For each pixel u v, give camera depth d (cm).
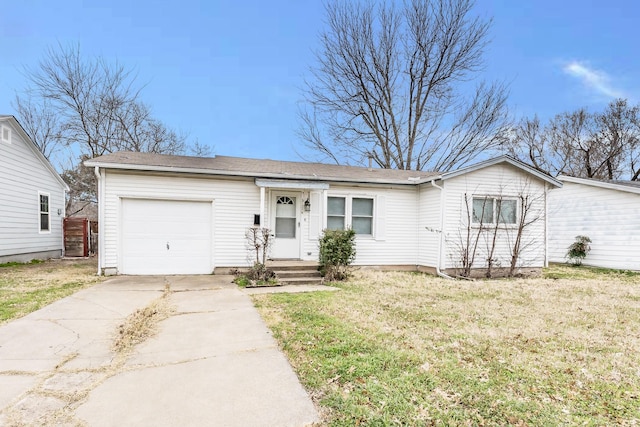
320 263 919
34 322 481
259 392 296
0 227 1122
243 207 954
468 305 618
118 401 281
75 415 261
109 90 1975
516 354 386
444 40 1989
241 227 952
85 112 1934
